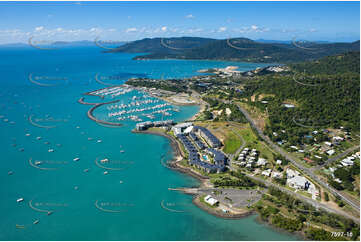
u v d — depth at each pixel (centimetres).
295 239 17362
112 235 18112
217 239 17750
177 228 18725
